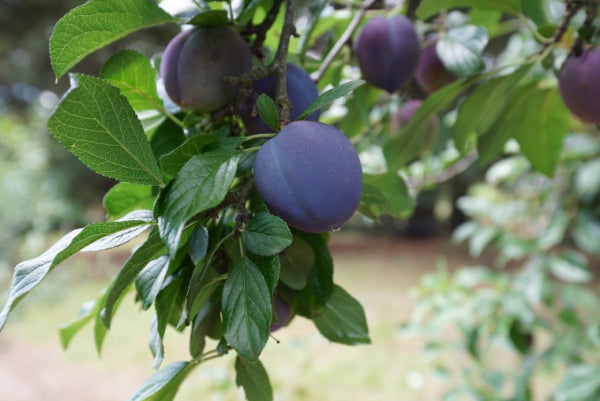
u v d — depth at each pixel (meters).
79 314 0.43
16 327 2.49
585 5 0.45
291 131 0.31
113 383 1.90
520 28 0.86
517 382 0.91
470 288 1.00
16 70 4.77
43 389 1.88
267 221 0.29
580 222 0.90
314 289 0.37
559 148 0.59
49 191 2.83
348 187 0.31
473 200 1.04
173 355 2.09
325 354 1.96
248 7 0.39
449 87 0.50
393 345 2.06
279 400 1.21
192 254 0.30
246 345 0.29
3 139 2.80
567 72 0.46
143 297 0.31
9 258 2.62
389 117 0.71
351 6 0.60
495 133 0.58
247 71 0.39
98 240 0.30
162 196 0.29
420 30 0.62
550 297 0.90
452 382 1.52
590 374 0.70
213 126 0.39
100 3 0.35
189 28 0.40
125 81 0.39
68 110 0.29
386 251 4.59
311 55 0.53
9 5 4.11
